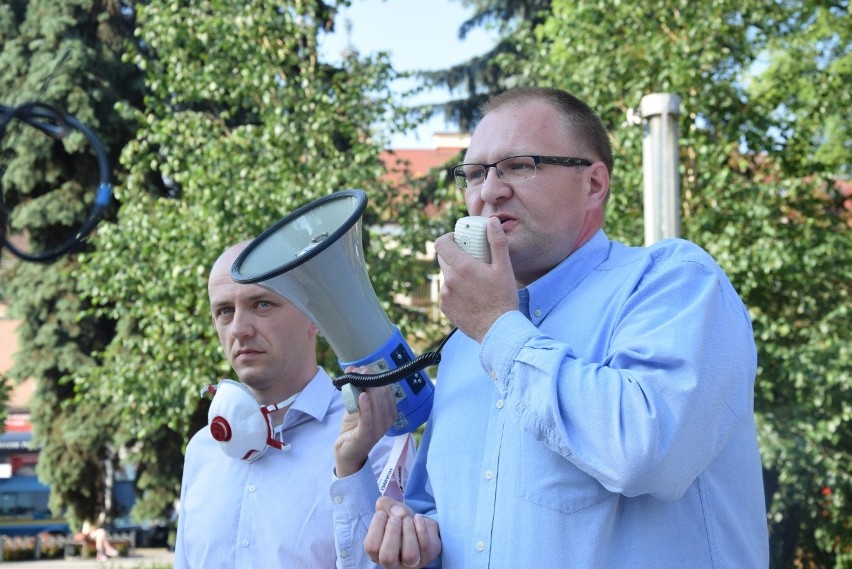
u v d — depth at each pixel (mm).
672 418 1855
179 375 10031
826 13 11562
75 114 17406
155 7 10555
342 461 2482
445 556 2176
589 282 2229
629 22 9734
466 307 2082
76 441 18766
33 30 18312
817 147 11125
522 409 1970
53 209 18000
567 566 1960
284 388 3301
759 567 2104
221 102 10867
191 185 9969
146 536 26359
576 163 2268
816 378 8898
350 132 10555
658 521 1979
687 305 2014
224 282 3299
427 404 2455
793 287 9719
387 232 10688
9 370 19391
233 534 3178
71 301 19016
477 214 2312
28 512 25703
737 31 10008
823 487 9578
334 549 3086
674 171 6238
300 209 2586
